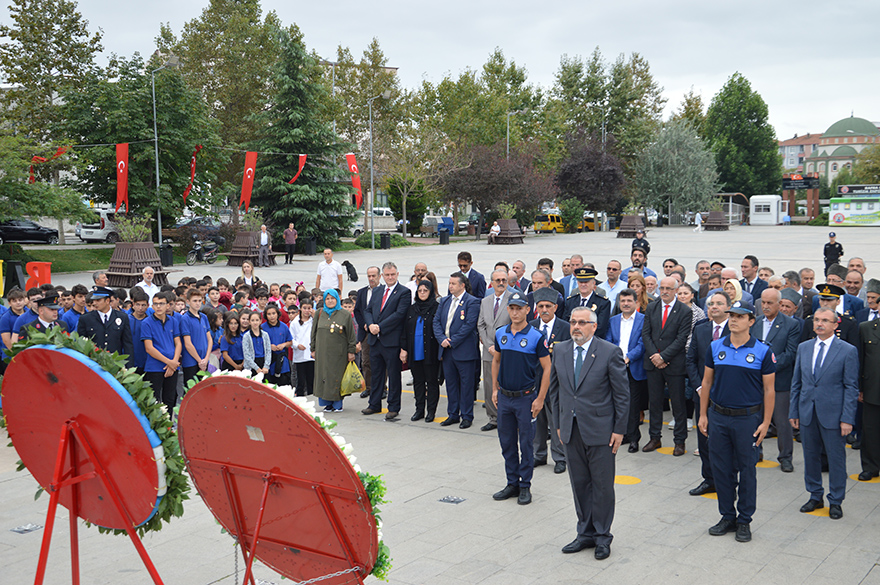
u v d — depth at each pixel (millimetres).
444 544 5527
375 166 46469
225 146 40344
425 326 9383
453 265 29094
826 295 7094
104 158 29953
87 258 29641
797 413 6262
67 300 10242
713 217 50469
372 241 38406
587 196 53656
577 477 5441
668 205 59031
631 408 8109
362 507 3047
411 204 51750
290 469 3199
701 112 76438
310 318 10883
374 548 3109
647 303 8719
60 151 26688
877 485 6871
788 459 7336
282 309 11211
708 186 57656
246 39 45719
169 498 3492
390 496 6633
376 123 48750
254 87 45500
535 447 7832
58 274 26000
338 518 3166
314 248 35344
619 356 5293
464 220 70562
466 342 9055
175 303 9719
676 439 7969
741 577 4867
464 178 44250
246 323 9867
